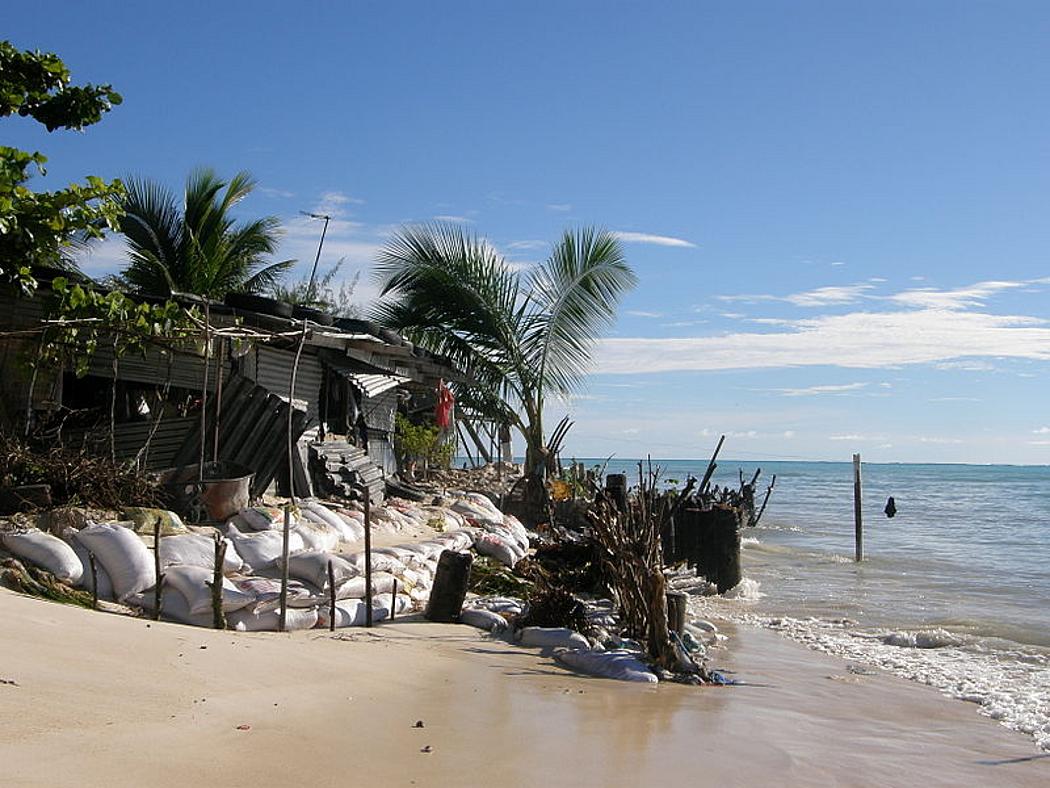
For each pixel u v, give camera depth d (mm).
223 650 8578
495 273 26234
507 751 6980
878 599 19219
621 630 12523
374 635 10703
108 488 11617
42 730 5762
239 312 15500
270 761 6027
